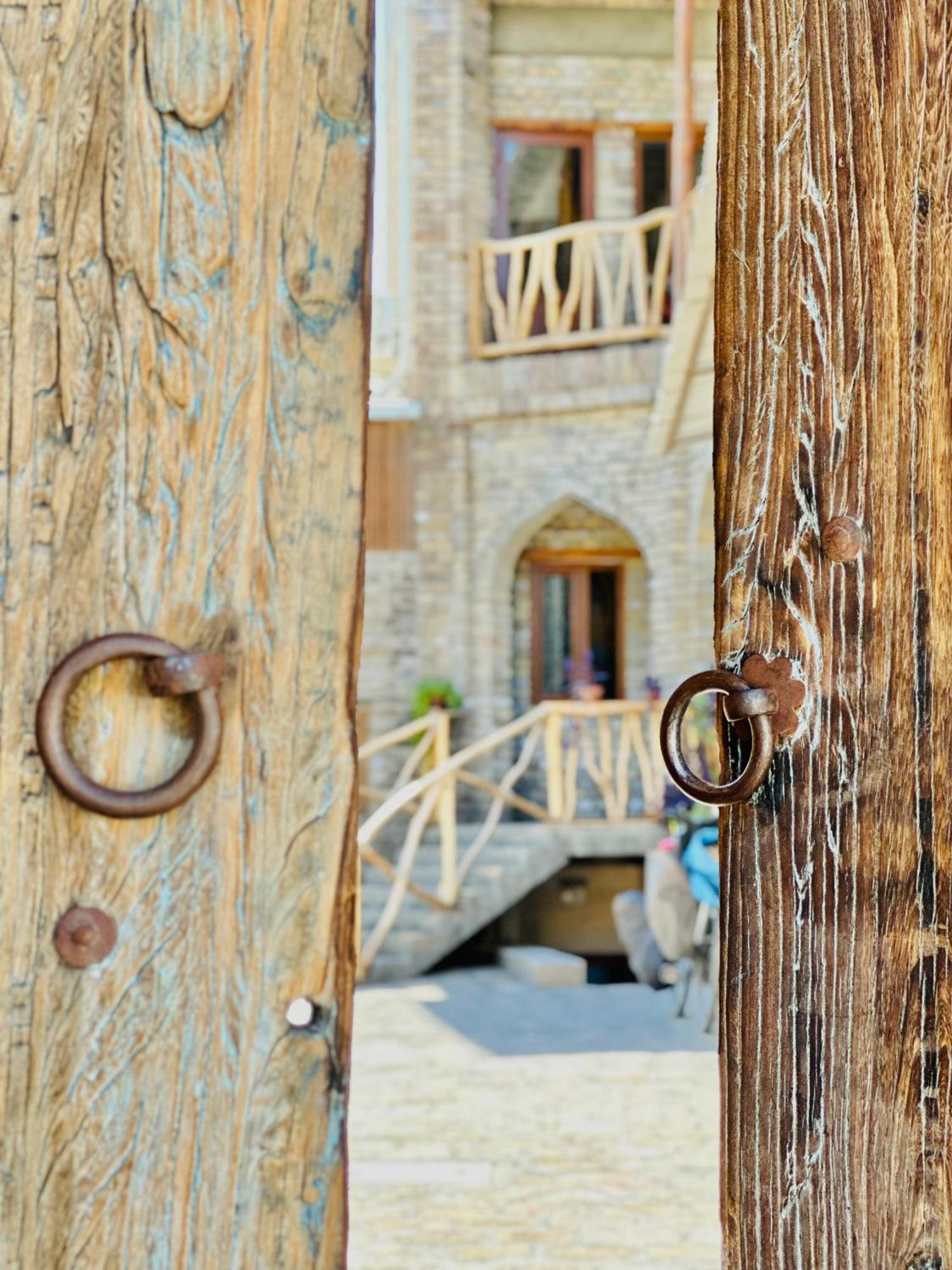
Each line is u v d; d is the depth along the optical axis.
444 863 10.52
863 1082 1.39
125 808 1.17
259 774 1.25
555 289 13.13
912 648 1.41
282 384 1.26
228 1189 1.22
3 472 1.22
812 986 1.41
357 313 1.27
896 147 1.43
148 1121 1.22
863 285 1.43
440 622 13.30
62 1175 1.20
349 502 1.27
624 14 13.91
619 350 12.72
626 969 12.72
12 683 1.21
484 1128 5.16
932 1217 1.38
